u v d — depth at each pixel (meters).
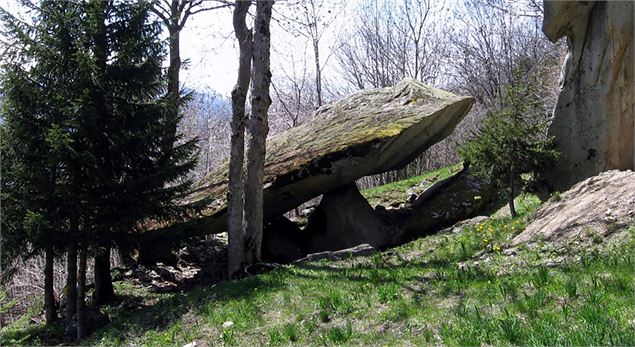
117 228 7.85
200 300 7.41
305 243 11.70
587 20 8.68
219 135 26.22
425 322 4.99
